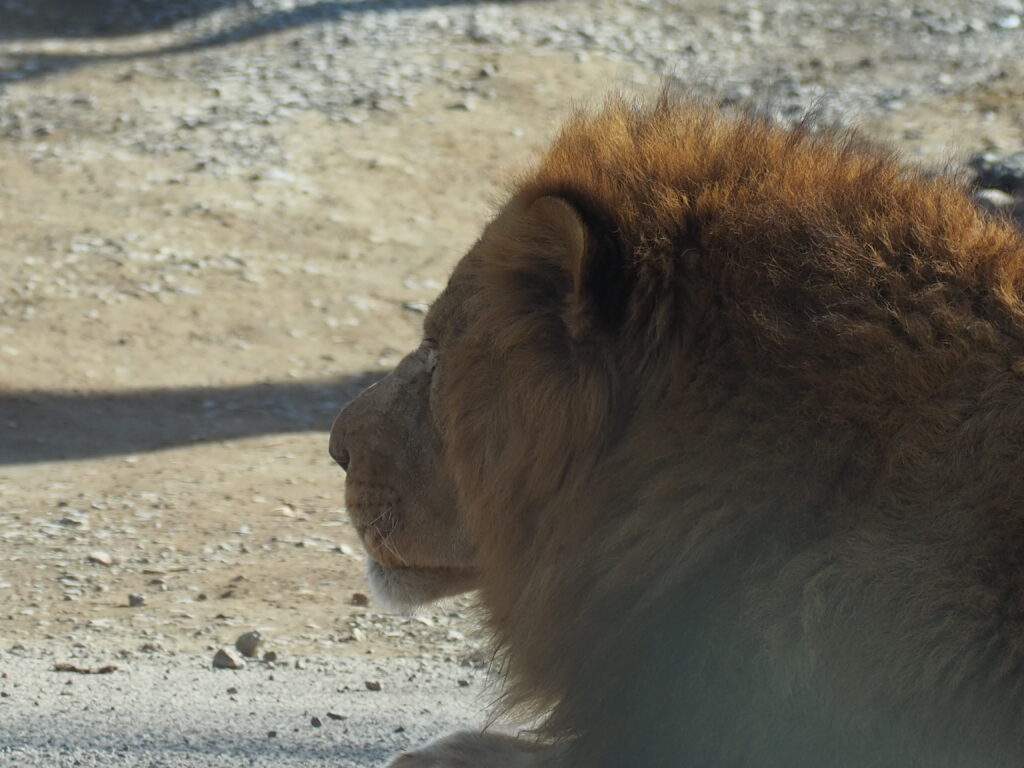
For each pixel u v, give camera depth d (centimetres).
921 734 730
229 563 2119
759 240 804
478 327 876
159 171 4294
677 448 789
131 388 3064
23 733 1320
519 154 4491
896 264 794
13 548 2161
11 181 4172
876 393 756
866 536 741
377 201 4191
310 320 3491
